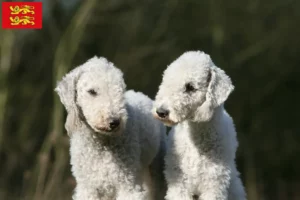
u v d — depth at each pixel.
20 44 19.05
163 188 8.76
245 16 19.70
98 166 7.64
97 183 7.69
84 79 7.52
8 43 17.47
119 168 7.64
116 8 19.47
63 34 17.78
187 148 7.89
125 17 19.56
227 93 7.60
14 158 19.23
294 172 21.86
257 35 19.70
